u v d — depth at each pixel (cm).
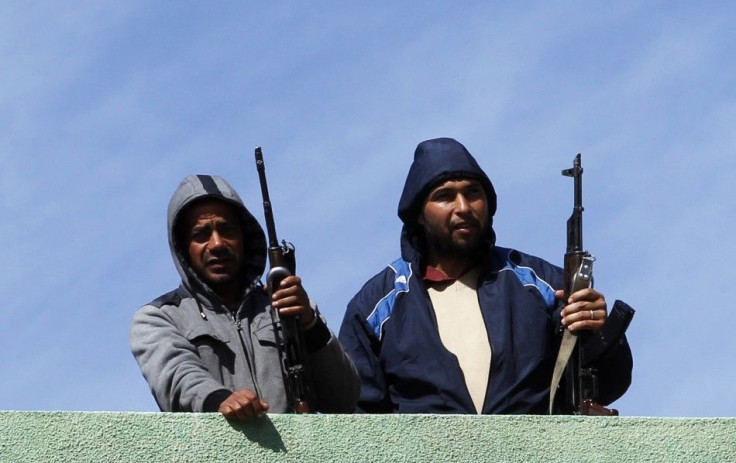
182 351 1581
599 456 1506
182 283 1658
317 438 1488
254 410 1480
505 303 1706
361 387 1688
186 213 1670
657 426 1516
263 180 1638
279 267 1605
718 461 1509
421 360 1673
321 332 1598
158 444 1473
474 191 1750
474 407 1650
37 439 1463
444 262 1747
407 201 1766
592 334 1611
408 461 1488
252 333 1630
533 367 1669
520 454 1498
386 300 1723
